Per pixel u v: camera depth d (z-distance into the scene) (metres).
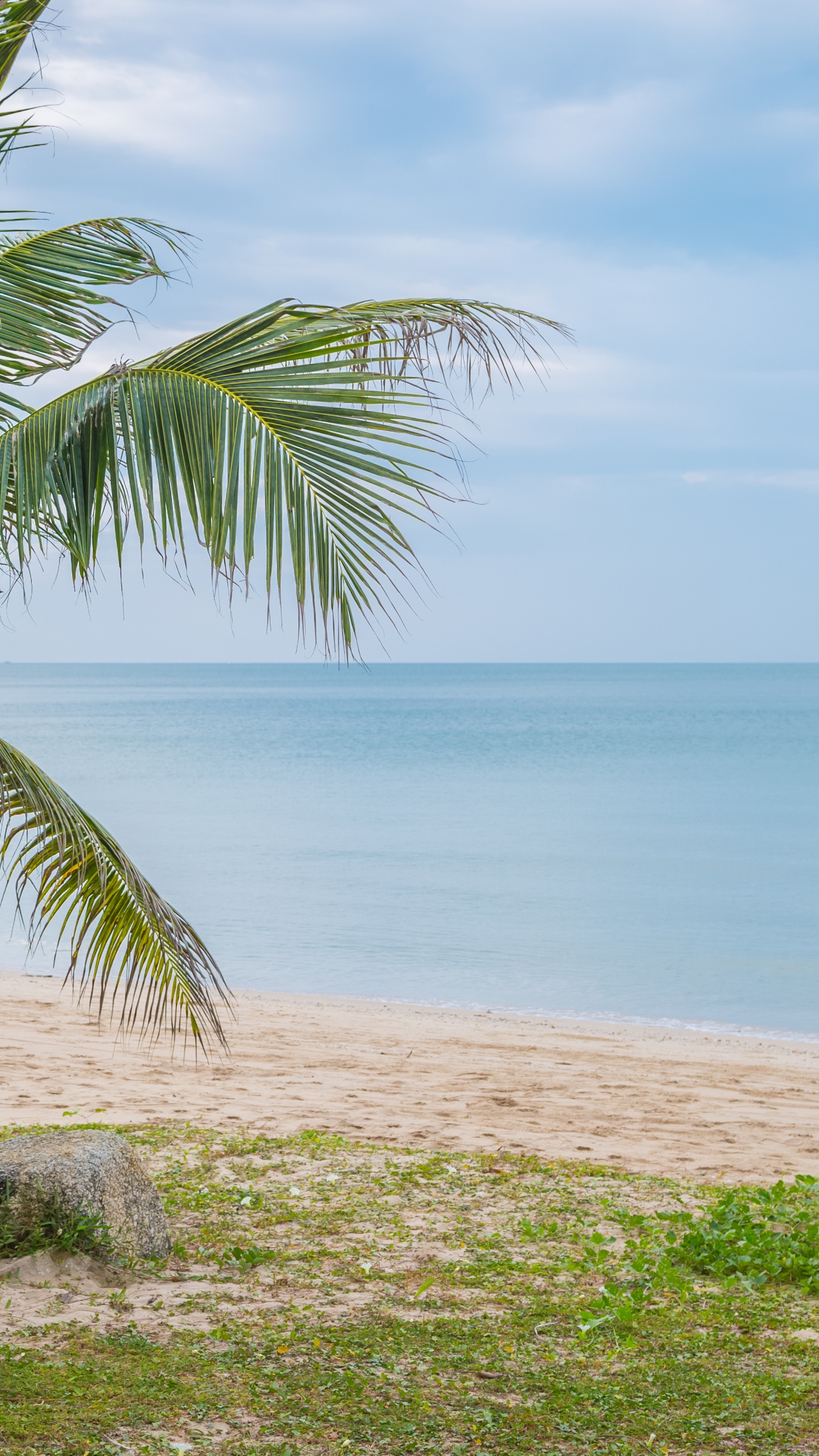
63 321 4.35
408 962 18.75
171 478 4.02
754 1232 6.30
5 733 82.69
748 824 36.19
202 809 39.47
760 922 22.03
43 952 19.20
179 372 4.16
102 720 105.19
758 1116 10.29
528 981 17.62
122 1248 5.47
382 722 103.12
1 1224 5.29
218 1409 4.00
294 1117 9.48
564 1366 4.53
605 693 196.75
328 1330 4.79
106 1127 8.72
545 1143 9.01
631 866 28.28
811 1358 4.64
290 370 4.05
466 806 40.56
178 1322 4.80
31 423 4.20
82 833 4.68
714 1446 3.88
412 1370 4.44
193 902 23.30
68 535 4.02
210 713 121.00
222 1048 12.62
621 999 16.70
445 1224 6.46
